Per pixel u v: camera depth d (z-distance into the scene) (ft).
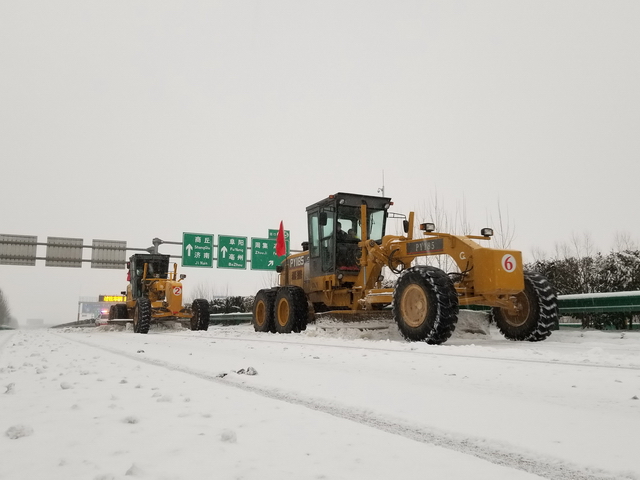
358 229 33.83
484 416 7.54
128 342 28.37
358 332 28.22
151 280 57.26
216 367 13.94
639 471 5.04
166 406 8.02
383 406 8.26
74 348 23.21
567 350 19.12
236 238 80.28
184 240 77.87
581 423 7.10
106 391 9.53
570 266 35.73
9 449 5.54
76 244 82.02
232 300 74.64
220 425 6.73
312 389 9.96
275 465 5.03
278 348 21.44
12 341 31.83
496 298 24.48
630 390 9.91
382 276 31.45
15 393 9.29
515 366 13.64
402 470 4.95
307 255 37.47
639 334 26.48
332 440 6.03
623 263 32.24
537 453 5.68
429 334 22.34
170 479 4.57
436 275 22.89
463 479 4.72
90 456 5.29
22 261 79.25
